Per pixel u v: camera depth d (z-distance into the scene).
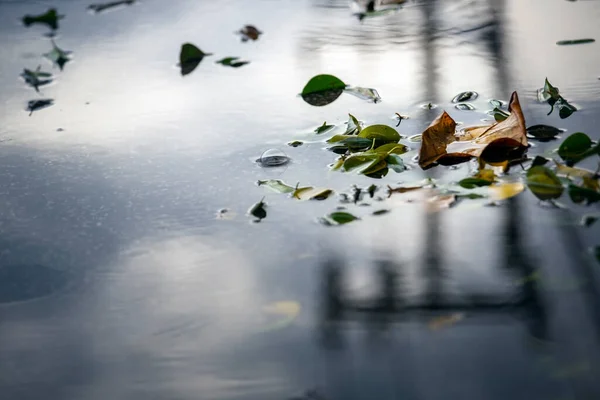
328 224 1.45
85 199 1.52
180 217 1.48
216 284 1.39
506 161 1.52
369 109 1.67
